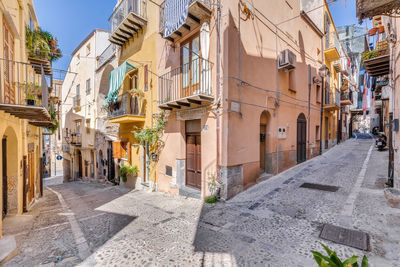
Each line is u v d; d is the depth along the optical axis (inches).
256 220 183.0
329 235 147.3
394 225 150.7
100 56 539.5
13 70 234.8
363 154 469.4
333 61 609.3
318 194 230.5
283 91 342.6
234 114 241.3
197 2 234.4
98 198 339.6
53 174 1016.2
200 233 168.4
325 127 573.3
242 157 254.8
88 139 600.4
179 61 299.6
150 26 360.2
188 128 300.4
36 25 387.5
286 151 350.0
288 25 358.0
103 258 137.8
